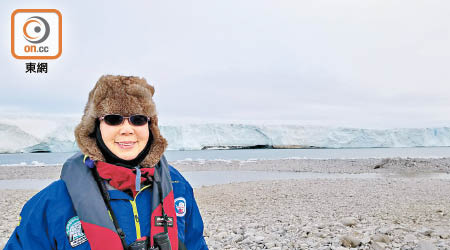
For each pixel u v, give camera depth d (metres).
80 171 1.40
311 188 14.77
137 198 1.46
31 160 56.91
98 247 1.29
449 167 26.39
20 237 1.34
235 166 32.62
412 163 28.59
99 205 1.33
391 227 6.69
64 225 1.33
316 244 5.48
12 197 12.95
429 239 5.71
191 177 22.95
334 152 75.56
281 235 6.41
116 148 1.41
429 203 10.49
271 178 21.92
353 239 5.37
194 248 1.69
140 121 1.42
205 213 9.47
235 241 5.96
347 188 14.70
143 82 1.55
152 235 1.41
